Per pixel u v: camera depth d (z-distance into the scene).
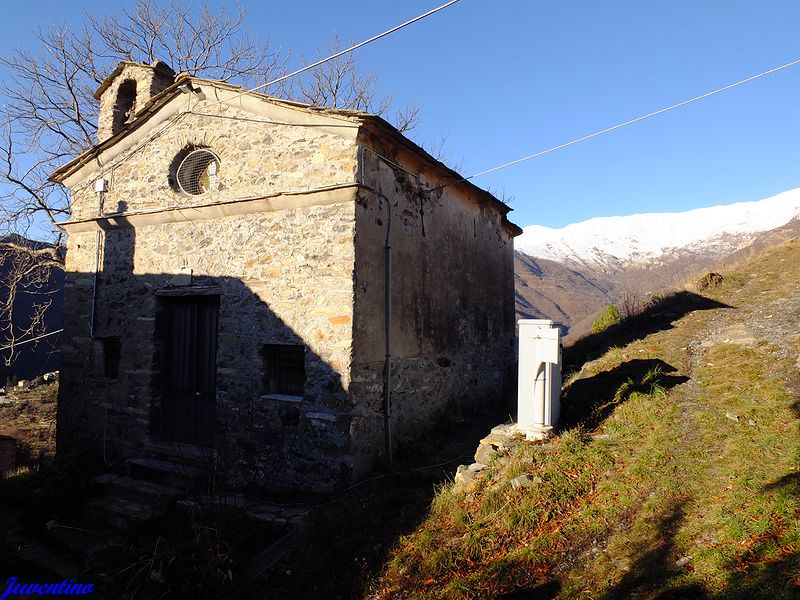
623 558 3.55
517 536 4.19
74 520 6.56
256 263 6.88
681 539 3.54
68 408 8.61
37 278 14.60
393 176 7.23
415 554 4.34
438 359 8.34
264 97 6.80
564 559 3.76
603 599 3.17
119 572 5.00
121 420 7.96
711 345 8.70
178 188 7.86
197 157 7.80
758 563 3.05
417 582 3.99
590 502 4.40
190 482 6.35
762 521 3.42
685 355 8.58
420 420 7.64
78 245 8.85
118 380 8.09
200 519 5.50
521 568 3.77
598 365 9.12
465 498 4.94
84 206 8.83
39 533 6.32
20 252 14.49
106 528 6.30
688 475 4.43
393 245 7.16
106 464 7.88
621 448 5.23
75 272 8.83
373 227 6.66
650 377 7.36
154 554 4.87
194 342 7.64
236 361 6.90
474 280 10.03
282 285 6.64
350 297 6.16
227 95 7.25
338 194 6.29
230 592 4.55
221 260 7.18
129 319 8.07
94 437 8.23
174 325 7.91
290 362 6.80
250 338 6.83
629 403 6.41
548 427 5.68
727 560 3.16
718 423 5.37
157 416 7.84
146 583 4.80
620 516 4.10
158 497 6.44
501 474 5.14
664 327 10.80
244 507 5.80
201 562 4.73
